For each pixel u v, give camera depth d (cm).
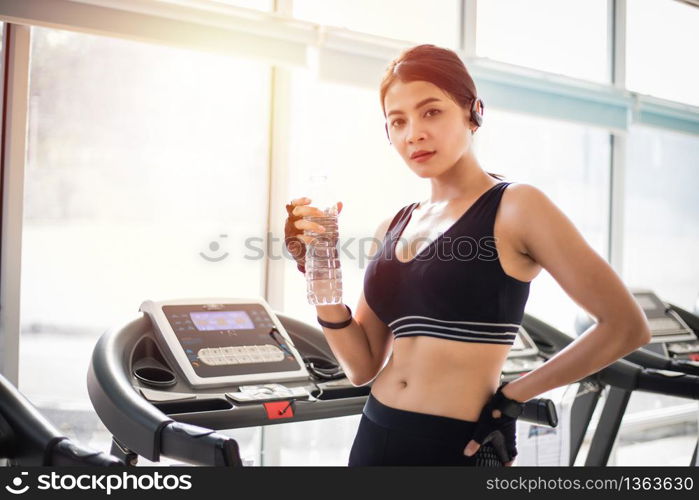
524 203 117
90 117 272
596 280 112
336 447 332
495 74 318
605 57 403
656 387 240
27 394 268
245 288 302
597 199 406
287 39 265
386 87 129
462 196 128
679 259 465
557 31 382
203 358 180
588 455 266
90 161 273
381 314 133
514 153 375
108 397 148
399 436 123
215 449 122
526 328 271
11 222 230
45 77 262
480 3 353
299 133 300
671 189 459
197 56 290
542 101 337
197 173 293
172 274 292
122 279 283
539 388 117
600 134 403
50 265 268
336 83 277
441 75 122
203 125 293
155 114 285
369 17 320
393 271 129
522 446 273
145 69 282
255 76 294
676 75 439
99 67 273
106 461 111
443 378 120
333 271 138
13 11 213
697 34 450
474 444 117
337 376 193
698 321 338
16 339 231
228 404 172
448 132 123
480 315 119
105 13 229
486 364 120
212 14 248
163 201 289
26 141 232
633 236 446
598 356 113
